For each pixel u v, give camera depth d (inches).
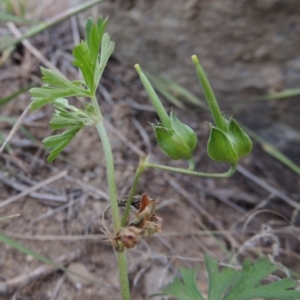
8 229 7.7
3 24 11.2
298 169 10.2
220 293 5.9
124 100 10.3
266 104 10.2
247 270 5.7
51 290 7.1
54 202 8.2
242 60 9.8
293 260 8.8
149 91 4.2
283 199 9.9
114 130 9.6
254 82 9.9
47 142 4.2
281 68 9.7
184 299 5.9
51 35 11.0
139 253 7.8
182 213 8.8
